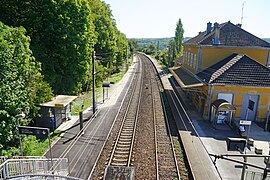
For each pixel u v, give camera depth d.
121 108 24.91
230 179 12.06
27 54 15.76
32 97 16.31
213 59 25.53
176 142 16.66
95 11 45.03
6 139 13.49
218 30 24.95
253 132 18.59
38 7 21.98
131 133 17.97
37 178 9.71
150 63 80.06
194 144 16.05
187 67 32.47
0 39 13.00
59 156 14.23
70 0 23.81
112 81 41.78
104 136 17.30
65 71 26.28
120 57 58.38
